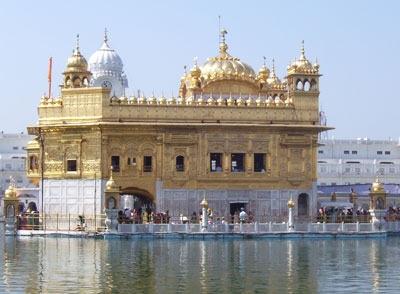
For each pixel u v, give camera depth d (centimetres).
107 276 3238
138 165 5359
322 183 9956
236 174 5434
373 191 5119
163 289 2939
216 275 3275
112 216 4859
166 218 5119
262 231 4922
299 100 5544
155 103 5378
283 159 5491
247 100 5500
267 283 3083
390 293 2867
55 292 2875
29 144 5938
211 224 4894
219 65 5822
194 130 5394
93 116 5325
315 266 3559
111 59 10175
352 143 10462
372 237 4997
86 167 5325
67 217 5344
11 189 5244
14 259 3775
